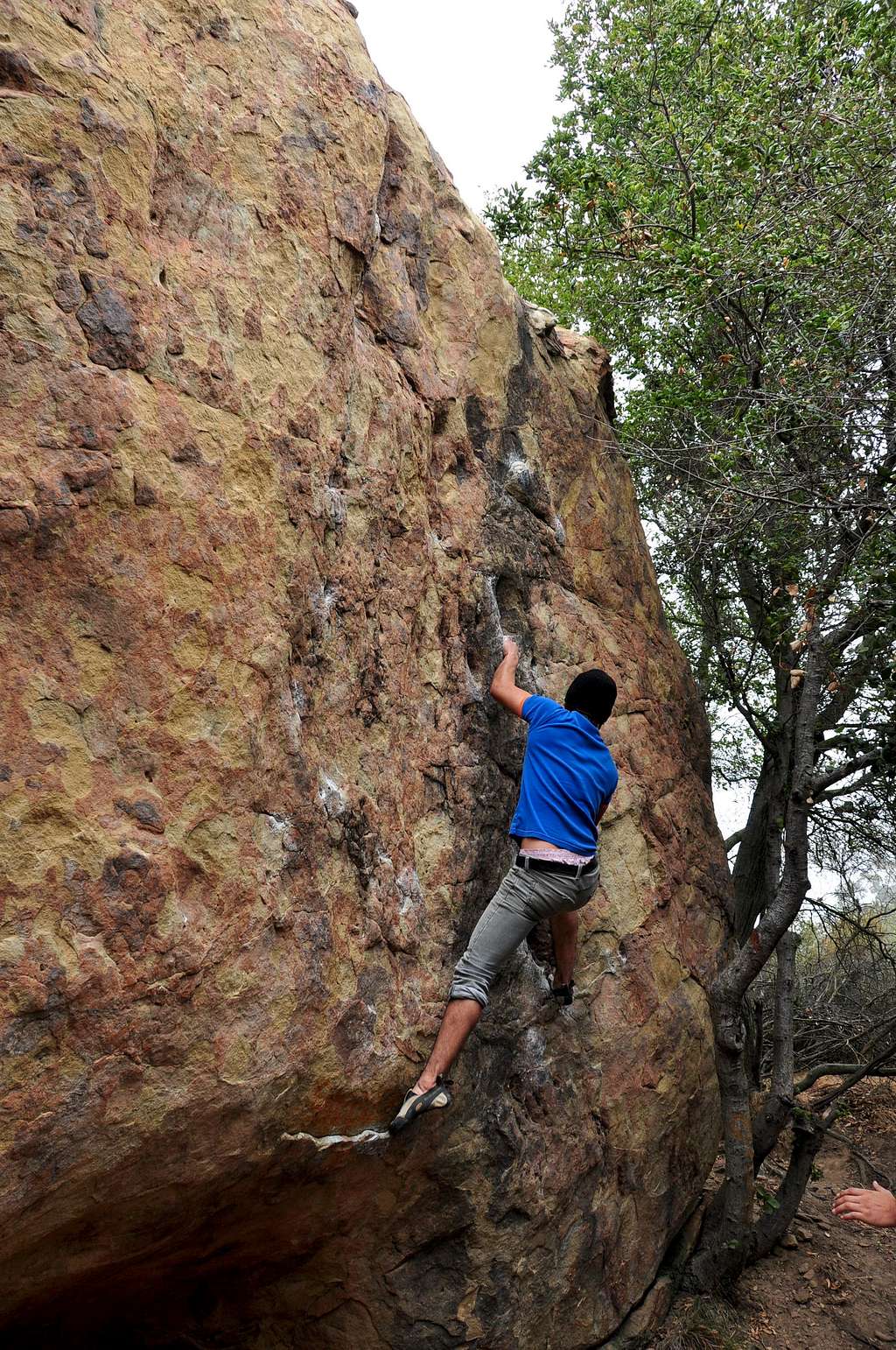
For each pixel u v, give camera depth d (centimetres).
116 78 261
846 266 513
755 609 718
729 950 566
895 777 607
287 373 305
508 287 474
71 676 234
